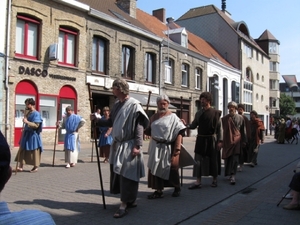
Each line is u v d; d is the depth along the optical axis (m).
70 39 16.36
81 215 4.65
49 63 15.00
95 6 18.88
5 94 13.27
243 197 6.07
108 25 18.27
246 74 38.97
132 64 20.38
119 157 4.67
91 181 7.20
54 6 15.20
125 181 4.67
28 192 6.03
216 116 6.57
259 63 42.19
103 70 18.39
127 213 4.74
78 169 8.89
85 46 16.88
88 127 17.09
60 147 14.46
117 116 4.78
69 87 16.11
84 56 16.81
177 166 5.74
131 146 4.72
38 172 8.29
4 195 5.75
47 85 14.95
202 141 6.64
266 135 36.53
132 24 19.77
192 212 4.91
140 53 20.83
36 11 14.41
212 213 4.97
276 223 4.44
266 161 11.51
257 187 7.05
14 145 13.62
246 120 8.53
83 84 16.77
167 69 23.73
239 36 35.81
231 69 33.53
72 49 16.47
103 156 10.41
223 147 7.33
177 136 5.63
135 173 4.70
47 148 13.93
